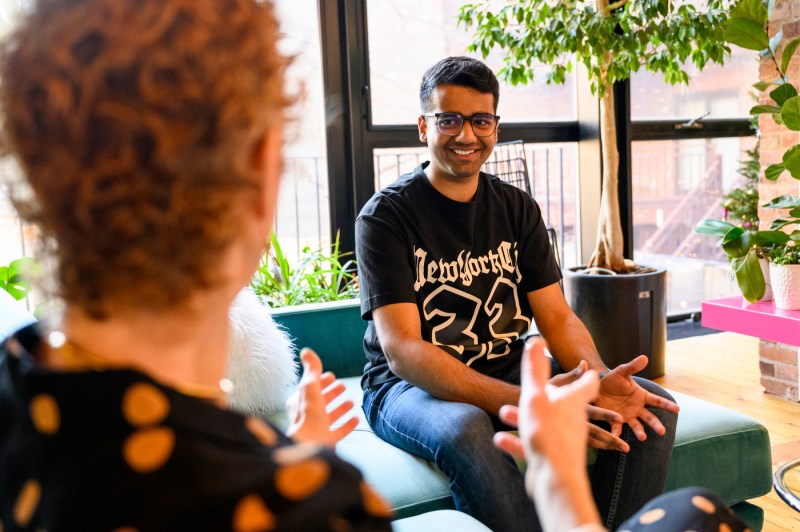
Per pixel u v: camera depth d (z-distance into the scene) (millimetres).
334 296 3037
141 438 371
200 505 364
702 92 4352
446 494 1640
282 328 2375
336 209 3553
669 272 4566
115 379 377
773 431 2855
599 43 3031
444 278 1919
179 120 372
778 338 2500
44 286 414
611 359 3398
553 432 494
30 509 382
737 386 3396
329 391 806
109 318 398
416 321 1842
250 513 367
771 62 3115
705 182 4523
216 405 405
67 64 370
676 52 3186
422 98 1973
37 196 385
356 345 2457
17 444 395
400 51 3643
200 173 379
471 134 1875
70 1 384
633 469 1682
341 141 3521
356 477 404
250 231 426
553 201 4371
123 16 374
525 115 4090
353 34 3477
